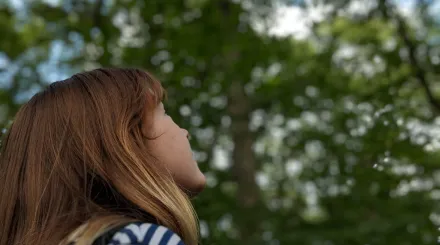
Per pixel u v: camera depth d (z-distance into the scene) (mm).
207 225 3727
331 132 9359
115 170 1208
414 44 8477
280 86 10609
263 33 8766
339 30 10312
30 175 1253
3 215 1286
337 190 8234
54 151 1248
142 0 8125
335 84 10461
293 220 9195
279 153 12531
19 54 9055
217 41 8344
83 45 8125
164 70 6750
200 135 6016
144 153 1251
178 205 1217
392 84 7164
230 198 8469
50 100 1327
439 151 5621
